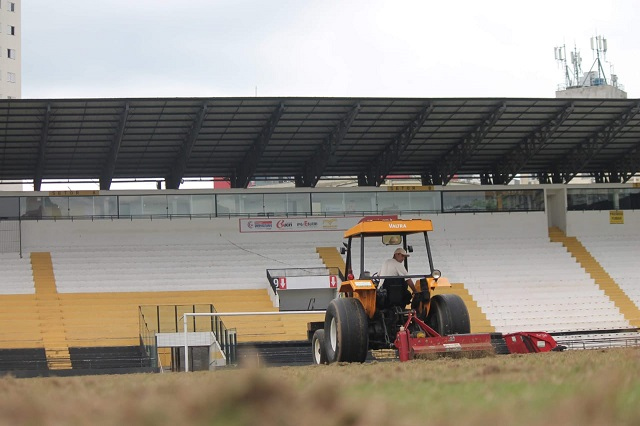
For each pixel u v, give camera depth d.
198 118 49.09
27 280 51.00
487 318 51.06
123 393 5.66
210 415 3.58
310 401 3.67
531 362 9.06
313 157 58.47
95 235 56.06
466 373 7.04
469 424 3.46
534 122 55.72
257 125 51.91
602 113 55.00
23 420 3.88
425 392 5.24
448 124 54.69
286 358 38.72
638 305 54.09
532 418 3.54
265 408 3.56
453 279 55.91
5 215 54.94
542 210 63.31
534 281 56.31
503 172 63.03
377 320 17.30
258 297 51.66
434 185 61.91
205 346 38.03
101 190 56.41
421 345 15.48
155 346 35.22
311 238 59.12
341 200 59.97
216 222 57.97
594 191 65.12
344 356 15.90
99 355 40.38
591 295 54.91
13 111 46.97
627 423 3.36
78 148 53.09
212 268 54.50
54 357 39.22
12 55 116.88
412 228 17.53
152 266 54.12
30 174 58.00
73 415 3.99
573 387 4.92
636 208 65.50
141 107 47.84
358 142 56.47
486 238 62.09
